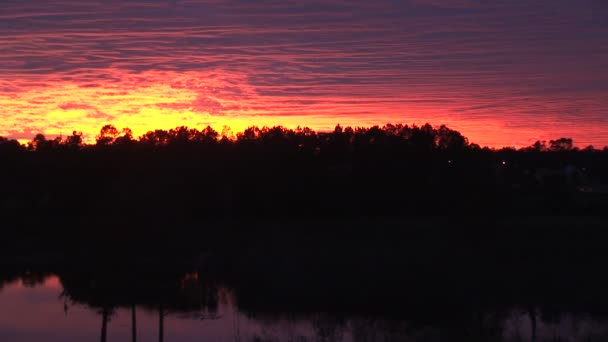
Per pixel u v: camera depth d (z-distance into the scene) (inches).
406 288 1413.6
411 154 2409.0
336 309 1250.6
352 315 1181.1
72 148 2541.8
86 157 2352.4
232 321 1182.3
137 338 1094.4
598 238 1763.0
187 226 2020.2
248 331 1083.3
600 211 2158.0
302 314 1215.6
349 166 2465.6
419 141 2416.3
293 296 1392.7
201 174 2335.1
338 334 1002.7
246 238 2012.8
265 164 2427.4
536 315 1097.4
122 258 1567.4
